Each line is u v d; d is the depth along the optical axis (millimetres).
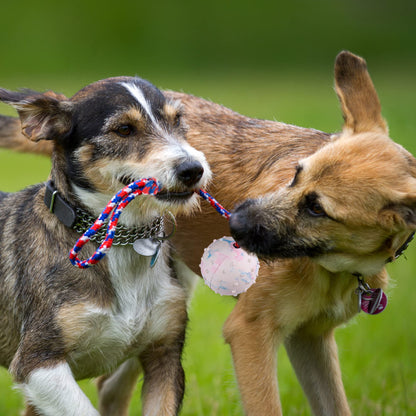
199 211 10539
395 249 8773
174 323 9617
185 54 70812
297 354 10312
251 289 9578
